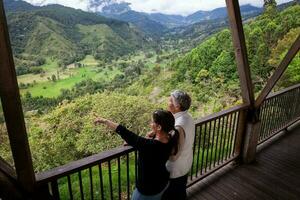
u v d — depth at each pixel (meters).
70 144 10.27
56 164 10.08
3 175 1.50
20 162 1.49
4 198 1.53
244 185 3.23
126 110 10.91
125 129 1.69
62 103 11.41
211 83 20.44
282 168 3.67
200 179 3.18
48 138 10.23
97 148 9.93
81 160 1.87
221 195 3.02
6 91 1.35
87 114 10.80
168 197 2.01
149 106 11.27
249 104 3.50
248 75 3.33
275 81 3.25
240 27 3.02
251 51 18.98
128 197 2.29
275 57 17.33
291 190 3.18
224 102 18.39
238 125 3.60
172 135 1.78
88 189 5.38
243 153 3.72
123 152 2.03
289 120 4.99
